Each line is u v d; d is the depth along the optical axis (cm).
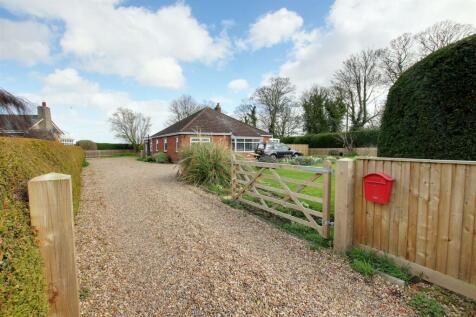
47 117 2267
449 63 311
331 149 2353
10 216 118
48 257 138
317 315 185
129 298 207
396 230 248
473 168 192
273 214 464
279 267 257
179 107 3831
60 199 138
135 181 866
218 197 599
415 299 200
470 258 195
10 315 98
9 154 161
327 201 321
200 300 203
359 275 241
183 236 345
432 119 325
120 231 368
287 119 3069
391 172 252
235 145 1955
